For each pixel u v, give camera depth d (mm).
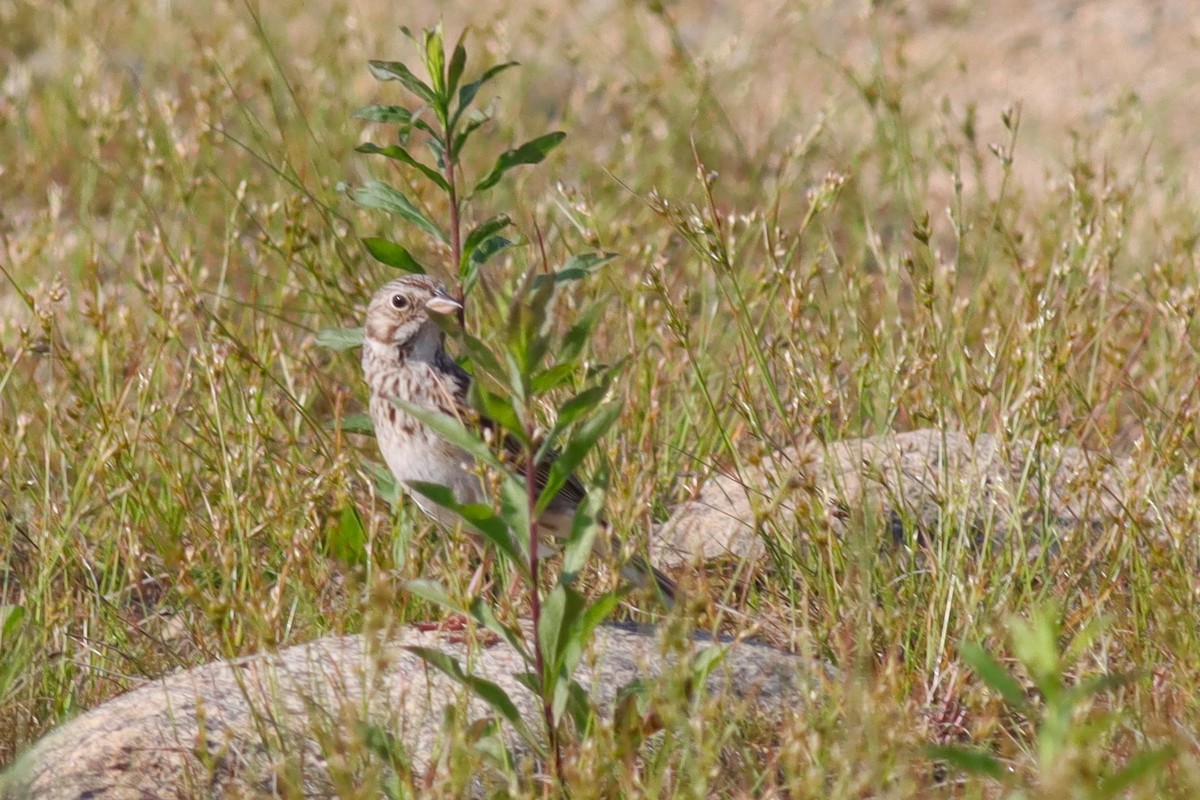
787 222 17344
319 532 10508
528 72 20281
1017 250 14930
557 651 7500
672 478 11789
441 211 15445
